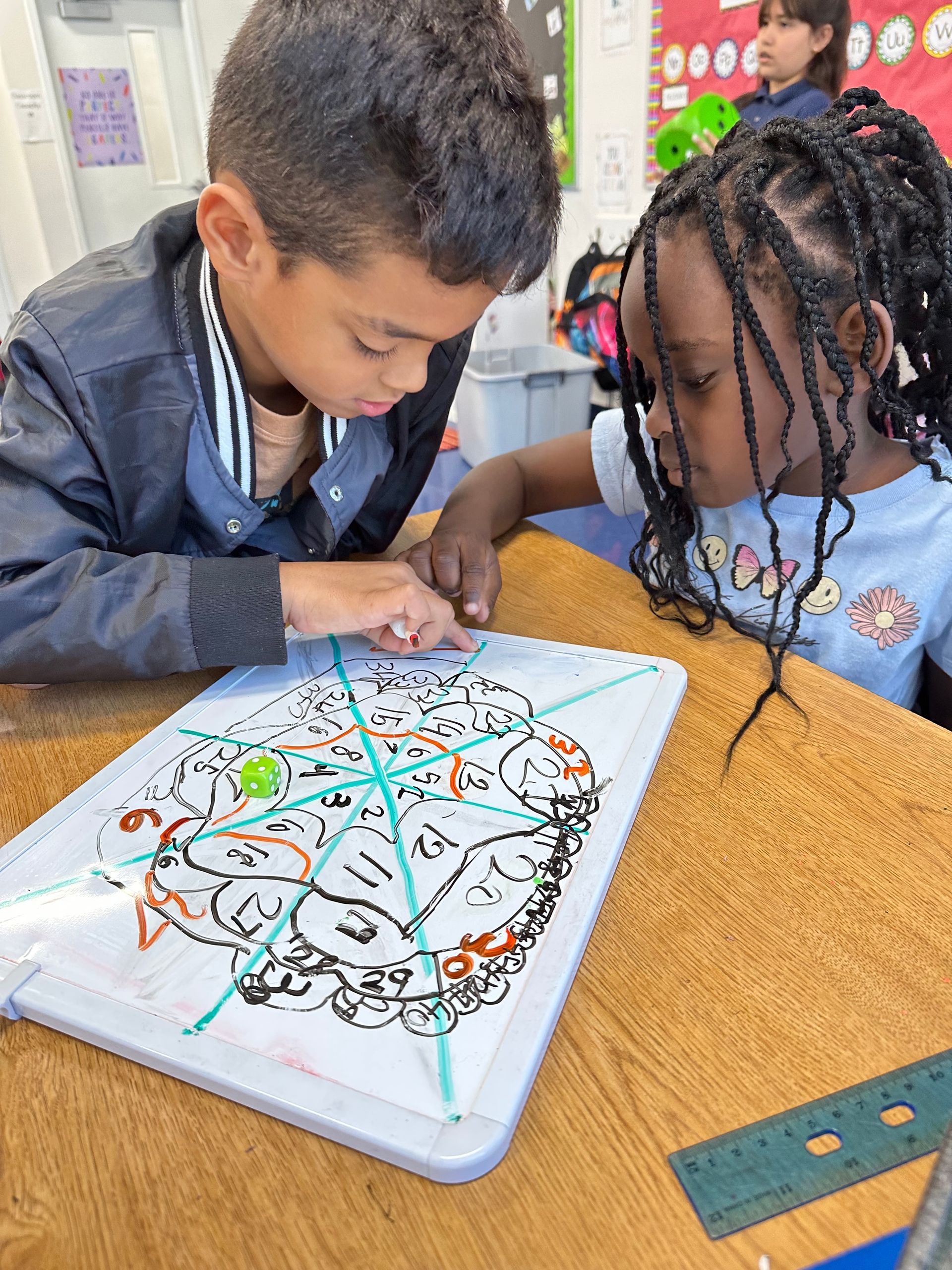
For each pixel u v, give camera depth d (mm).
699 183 555
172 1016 345
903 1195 287
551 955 366
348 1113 306
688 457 619
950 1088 319
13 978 361
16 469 588
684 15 1912
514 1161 302
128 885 411
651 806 467
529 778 473
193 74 3381
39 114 3195
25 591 559
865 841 438
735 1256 273
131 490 624
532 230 477
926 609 733
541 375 2195
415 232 445
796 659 599
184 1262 279
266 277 508
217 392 633
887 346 554
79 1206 294
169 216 646
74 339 581
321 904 397
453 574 695
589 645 627
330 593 590
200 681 597
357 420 722
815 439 625
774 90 1745
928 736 514
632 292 601
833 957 375
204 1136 313
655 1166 298
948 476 694
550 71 2410
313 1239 283
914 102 1488
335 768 487
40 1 3078
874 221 535
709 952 379
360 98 427
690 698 560
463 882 406
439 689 561
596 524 1949
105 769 493
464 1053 326
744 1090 322
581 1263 273
